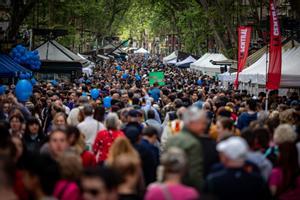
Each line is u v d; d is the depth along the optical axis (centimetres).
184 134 1193
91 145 1853
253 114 2173
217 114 2059
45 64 5294
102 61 12062
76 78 6125
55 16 6581
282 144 1223
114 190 868
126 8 12562
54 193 1001
